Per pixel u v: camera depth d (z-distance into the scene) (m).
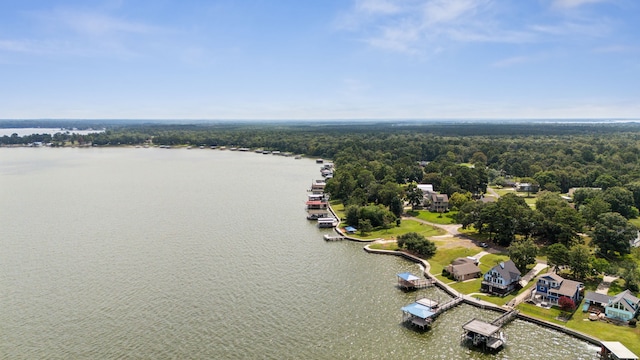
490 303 88.38
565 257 99.19
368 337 75.50
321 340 74.19
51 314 82.38
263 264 109.81
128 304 86.38
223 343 72.81
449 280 100.56
